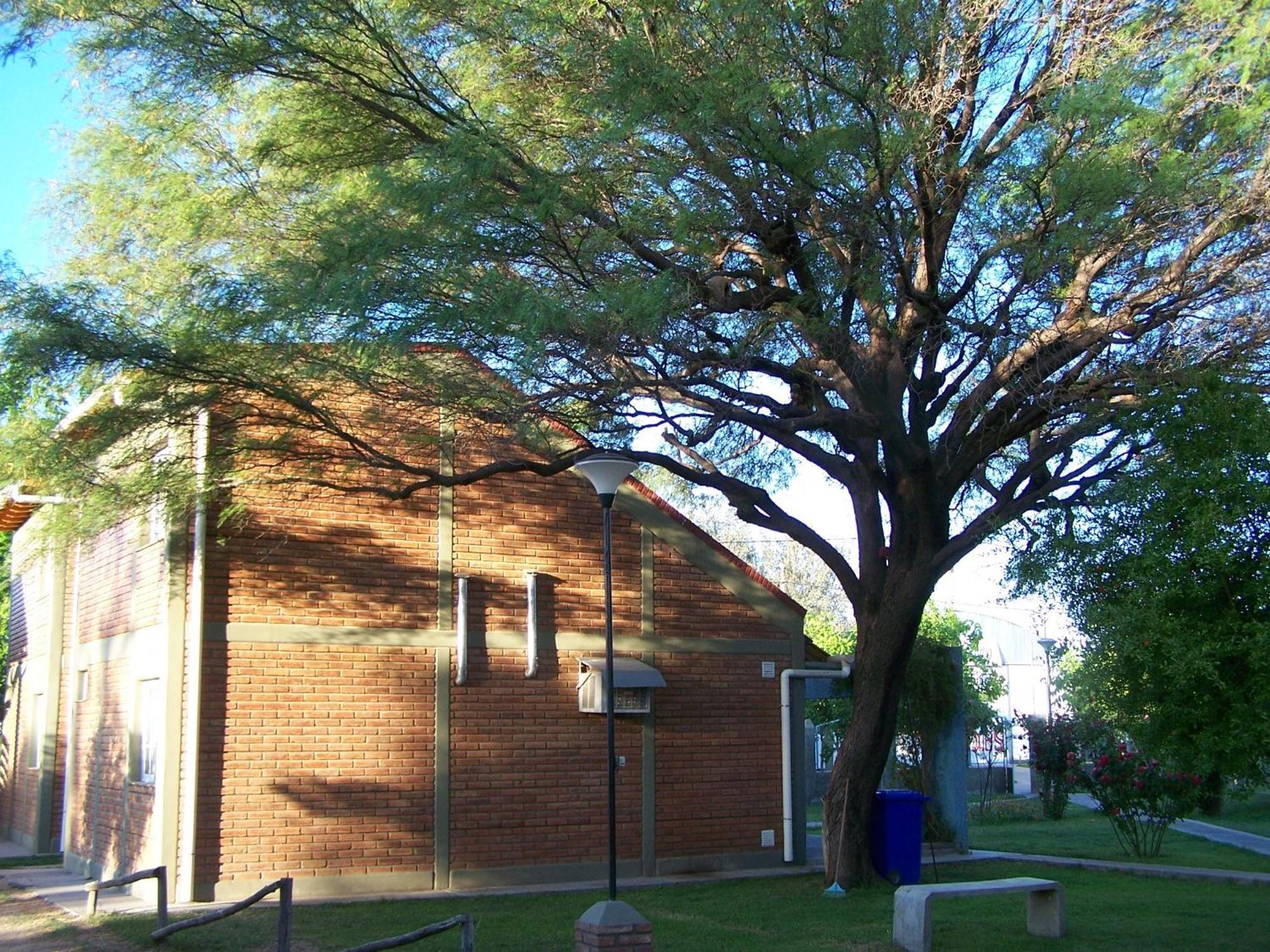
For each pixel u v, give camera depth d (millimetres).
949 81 12070
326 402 12609
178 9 11242
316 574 14727
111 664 16375
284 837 14109
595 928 9062
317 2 11172
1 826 24281
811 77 11562
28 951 11227
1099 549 9781
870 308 12875
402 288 10344
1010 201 11523
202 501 13188
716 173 11445
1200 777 10250
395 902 13875
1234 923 12055
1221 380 10102
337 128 12195
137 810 14594
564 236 11523
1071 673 12188
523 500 16250
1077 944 10992
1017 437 13594
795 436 14680
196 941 11344
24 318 11023
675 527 17328
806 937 11414
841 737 28625
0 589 25656
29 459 11812
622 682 15945
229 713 14016
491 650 15727
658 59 11117
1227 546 9086
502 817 15453
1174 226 11562
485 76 12273
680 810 16641
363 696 14805
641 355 11672
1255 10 10914
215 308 10977
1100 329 11891
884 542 14758
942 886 11070
